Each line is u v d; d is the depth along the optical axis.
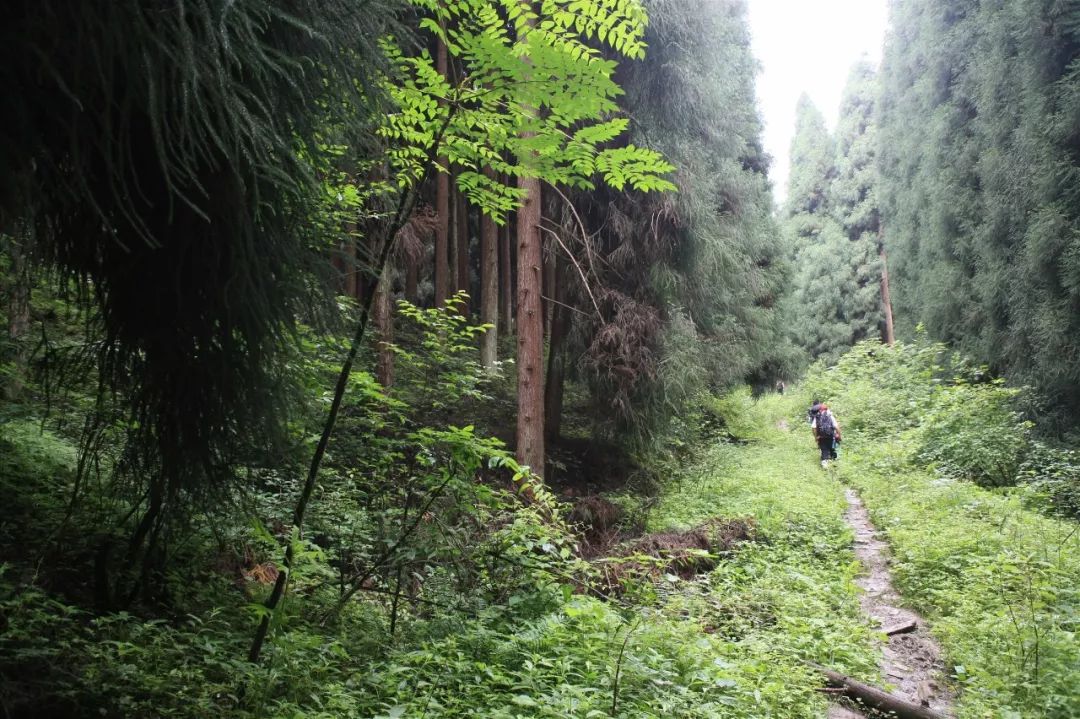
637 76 9.85
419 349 8.30
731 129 13.66
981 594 6.22
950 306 17.28
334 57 2.63
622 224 10.68
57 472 4.58
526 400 8.97
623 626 4.32
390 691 3.25
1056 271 11.65
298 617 3.93
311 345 3.17
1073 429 11.88
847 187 36.75
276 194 2.63
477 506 4.62
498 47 3.46
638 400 10.85
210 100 2.22
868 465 13.84
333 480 5.18
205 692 2.82
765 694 4.14
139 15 1.94
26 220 2.22
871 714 4.52
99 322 2.90
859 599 6.89
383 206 4.90
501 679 3.39
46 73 1.95
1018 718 4.04
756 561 7.56
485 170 9.91
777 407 28.77
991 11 14.90
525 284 9.12
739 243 13.49
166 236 2.60
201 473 2.94
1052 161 11.53
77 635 3.05
